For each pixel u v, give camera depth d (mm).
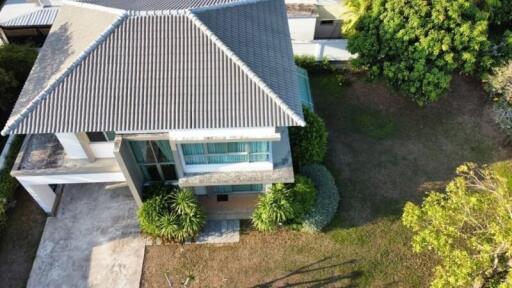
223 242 25141
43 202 25141
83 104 20000
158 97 20078
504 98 29109
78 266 24344
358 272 23969
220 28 21844
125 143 21375
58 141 24125
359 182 27734
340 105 31875
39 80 21438
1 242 25344
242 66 20531
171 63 20625
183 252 24766
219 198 27078
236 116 19828
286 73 21719
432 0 26703
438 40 26734
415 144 29672
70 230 25750
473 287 20406
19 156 23344
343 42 32719
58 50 22406
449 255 19188
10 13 33562
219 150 22391
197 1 23438
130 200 26922
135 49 20844
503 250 18078
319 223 25125
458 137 30047
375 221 25953
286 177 23203
